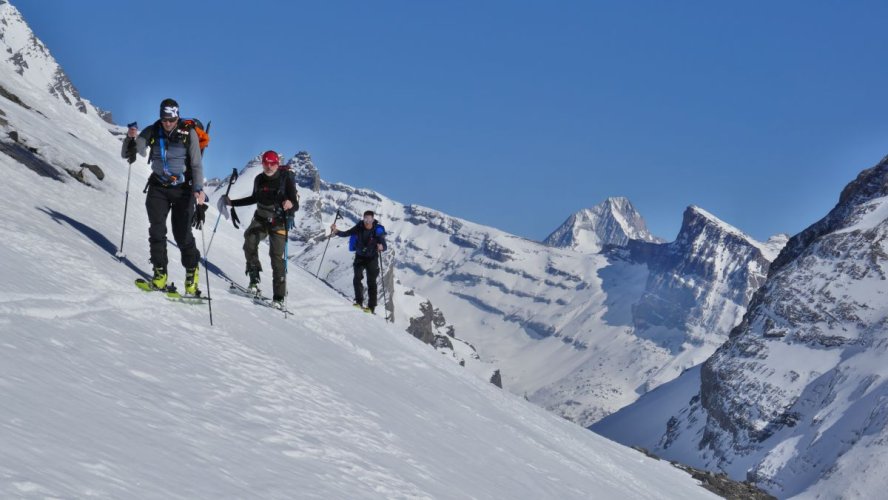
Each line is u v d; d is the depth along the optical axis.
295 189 15.78
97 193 19.20
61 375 6.50
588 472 16.30
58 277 10.23
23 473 4.38
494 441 14.05
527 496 10.95
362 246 22.28
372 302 22.66
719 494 25.81
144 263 14.09
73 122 31.39
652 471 23.53
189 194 12.24
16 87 29.28
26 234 11.50
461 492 9.12
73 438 5.27
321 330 15.80
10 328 7.23
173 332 10.11
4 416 5.10
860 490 194.12
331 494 6.64
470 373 22.67
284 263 15.85
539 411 23.58
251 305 14.68
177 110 12.00
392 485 7.86
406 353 18.45
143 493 4.91
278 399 9.12
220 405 7.87
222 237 25.25
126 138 12.27
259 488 5.98
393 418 11.38
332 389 11.05
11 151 17.58
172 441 6.16
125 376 7.35
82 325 8.46
